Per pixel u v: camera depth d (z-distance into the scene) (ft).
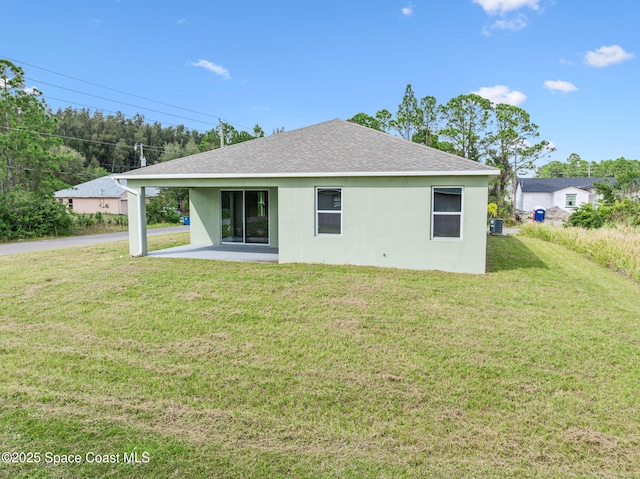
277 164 37.40
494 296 25.66
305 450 10.52
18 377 14.40
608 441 10.93
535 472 9.71
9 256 42.14
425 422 11.82
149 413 12.16
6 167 79.05
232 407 12.60
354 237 35.14
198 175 37.32
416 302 24.03
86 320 20.71
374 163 34.88
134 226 40.70
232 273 31.55
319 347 17.43
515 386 13.99
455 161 33.37
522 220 109.09
